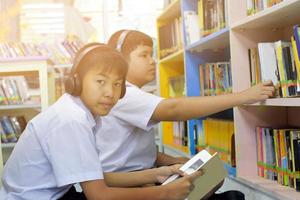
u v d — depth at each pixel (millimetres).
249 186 1553
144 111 1409
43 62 2855
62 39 3611
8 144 3035
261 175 1603
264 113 1641
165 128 3098
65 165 1040
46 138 1070
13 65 2832
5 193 1146
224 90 1947
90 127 1107
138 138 1521
